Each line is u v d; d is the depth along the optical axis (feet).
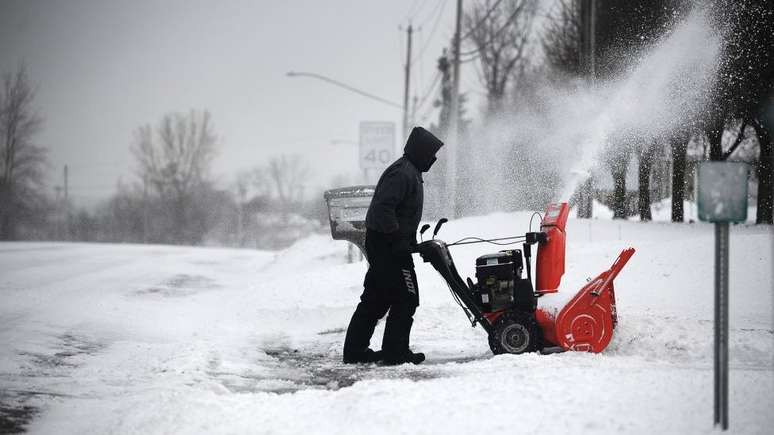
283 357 68.59
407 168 62.23
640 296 88.43
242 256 257.96
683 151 209.56
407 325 62.95
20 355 67.46
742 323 74.64
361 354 63.93
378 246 62.85
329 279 116.88
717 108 185.47
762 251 101.09
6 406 49.32
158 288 135.54
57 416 47.03
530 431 37.45
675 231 167.43
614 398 42.04
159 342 78.13
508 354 58.90
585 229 172.65
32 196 594.24
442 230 156.15
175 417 42.80
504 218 164.76
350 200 103.30
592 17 186.70
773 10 169.17
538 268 63.21
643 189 216.95
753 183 282.36
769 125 198.80
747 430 36.96
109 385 55.57
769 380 47.09
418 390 45.62
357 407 42.29
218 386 51.98
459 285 61.82
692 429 37.19
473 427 38.40
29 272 164.14
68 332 82.07
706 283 91.30
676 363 55.16
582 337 58.65
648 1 182.80
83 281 144.25
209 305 110.73
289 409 44.09
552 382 46.01
